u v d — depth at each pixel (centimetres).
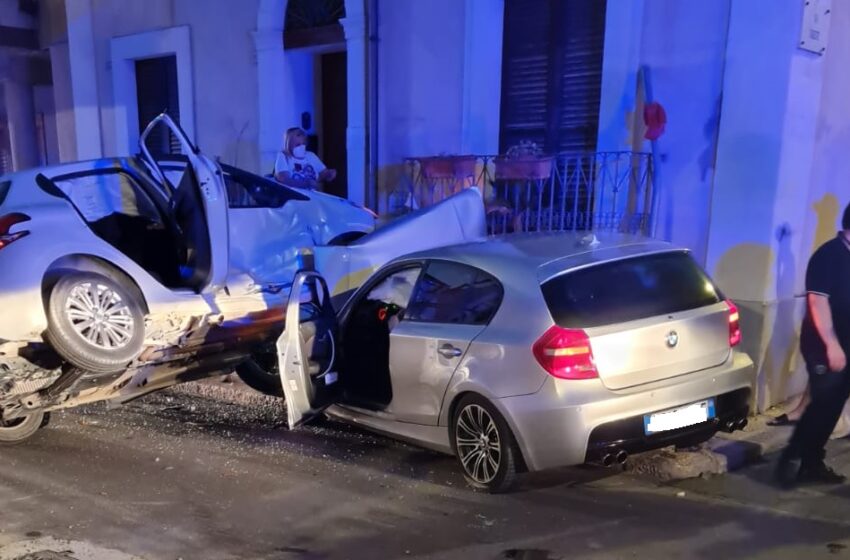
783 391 527
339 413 469
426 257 419
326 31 772
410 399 410
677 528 342
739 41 498
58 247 401
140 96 1000
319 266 513
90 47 1020
